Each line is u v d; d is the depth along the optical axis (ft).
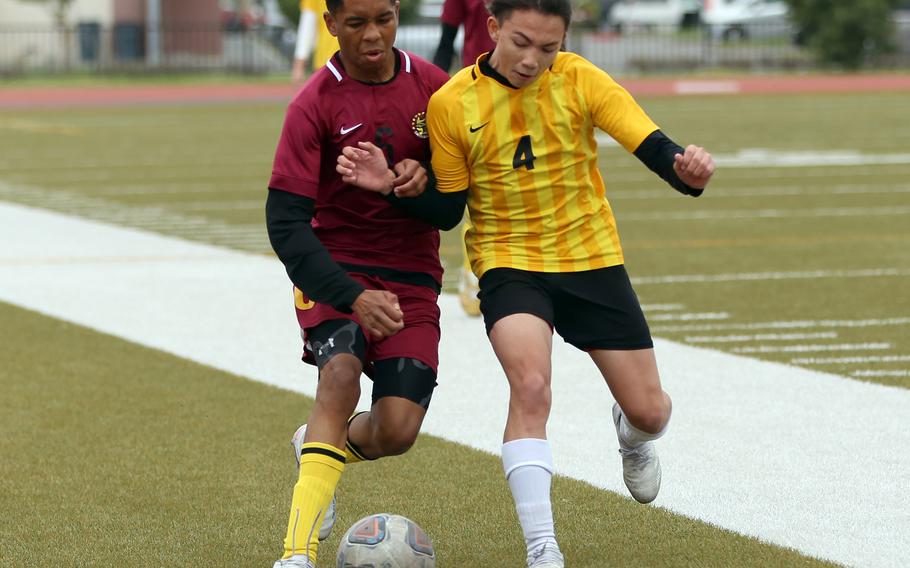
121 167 237.04
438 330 56.29
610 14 636.07
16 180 218.59
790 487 64.80
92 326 107.24
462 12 101.65
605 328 54.90
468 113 54.13
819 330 102.53
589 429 76.07
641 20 612.29
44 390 86.38
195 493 64.80
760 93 410.11
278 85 457.27
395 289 55.57
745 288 120.98
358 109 54.49
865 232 155.33
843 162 232.73
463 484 65.92
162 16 543.39
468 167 55.06
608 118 53.98
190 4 540.93
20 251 145.79
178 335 103.60
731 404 81.05
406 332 54.85
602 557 55.47
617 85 54.44
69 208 182.60
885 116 327.67
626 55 522.88
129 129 317.42
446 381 88.07
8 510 62.28
